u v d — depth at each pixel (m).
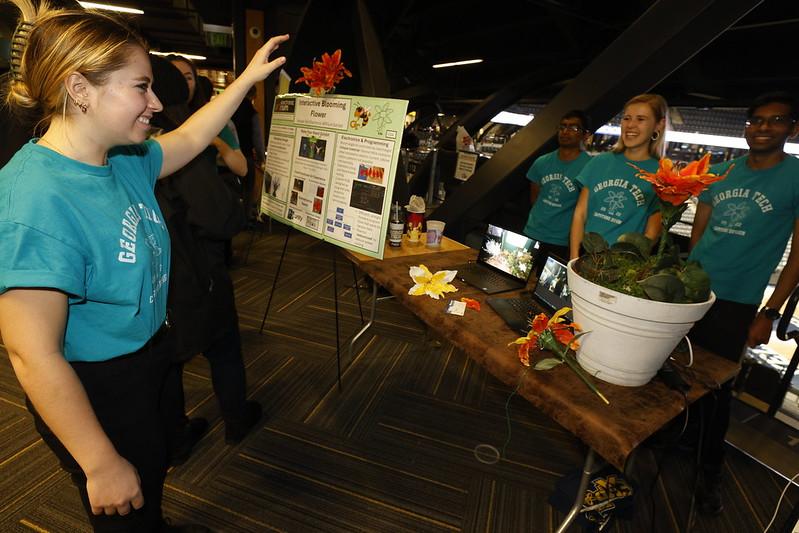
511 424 1.92
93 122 0.66
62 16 0.62
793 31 2.55
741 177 1.55
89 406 0.66
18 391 1.90
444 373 2.29
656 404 0.92
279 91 1.98
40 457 1.57
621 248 0.94
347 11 3.54
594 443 0.86
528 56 4.65
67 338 0.71
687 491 1.61
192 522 1.38
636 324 0.85
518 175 2.74
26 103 0.66
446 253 1.91
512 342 1.16
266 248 4.08
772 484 1.67
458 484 1.59
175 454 1.58
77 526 1.33
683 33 1.78
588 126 2.25
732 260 1.57
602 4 3.06
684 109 3.53
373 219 1.57
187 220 1.24
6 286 0.57
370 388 2.12
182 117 1.34
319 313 2.87
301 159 1.79
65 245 0.62
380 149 1.51
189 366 2.21
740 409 2.02
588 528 1.31
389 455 1.71
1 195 0.60
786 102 1.39
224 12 5.33
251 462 1.63
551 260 1.41
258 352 2.37
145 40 0.72
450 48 5.59
